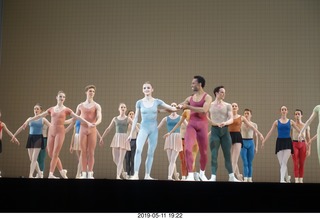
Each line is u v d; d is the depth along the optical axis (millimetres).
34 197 6613
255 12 8602
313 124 8477
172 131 7824
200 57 8609
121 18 8797
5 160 8688
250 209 6516
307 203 6512
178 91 8578
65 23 8859
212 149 7508
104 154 8633
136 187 6789
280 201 6562
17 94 8812
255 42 8562
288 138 8133
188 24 8695
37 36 8875
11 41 8891
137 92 8656
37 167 8266
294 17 8562
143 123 7621
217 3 8680
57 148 7945
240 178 8102
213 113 7578
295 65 8492
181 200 6680
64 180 6820
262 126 8469
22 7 8891
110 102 8688
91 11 8875
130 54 8727
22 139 8719
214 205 6516
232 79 8547
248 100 8492
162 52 8680
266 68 8523
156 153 8570
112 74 8727
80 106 8094
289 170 8406
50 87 8789
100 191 6691
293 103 8438
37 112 8656
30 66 8844
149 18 8758
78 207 6434
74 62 8797
